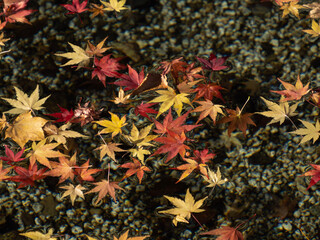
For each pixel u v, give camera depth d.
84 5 2.20
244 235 2.05
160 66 2.15
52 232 2.06
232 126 2.09
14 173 2.08
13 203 2.07
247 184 2.08
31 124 2.06
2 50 2.18
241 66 2.16
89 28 2.20
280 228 2.06
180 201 2.05
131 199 2.07
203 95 2.11
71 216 2.07
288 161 2.09
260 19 2.20
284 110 2.11
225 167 2.09
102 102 2.13
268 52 2.17
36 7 2.21
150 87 2.13
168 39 2.19
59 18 2.21
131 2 2.22
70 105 2.13
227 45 2.18
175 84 2.13
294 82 2.15
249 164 2.09
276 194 2.08
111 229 2.06
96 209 2.07
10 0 2.18
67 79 2.15
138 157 2.07
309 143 2.10
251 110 2.12
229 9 2.21
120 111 2.12
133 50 2.18
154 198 2.07
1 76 2.16
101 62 2.15
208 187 2.08
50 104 2.13
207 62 2.14
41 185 2.08
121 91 2.12
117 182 2.08
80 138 2.10
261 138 2.11
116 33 2.20
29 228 2.06
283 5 2.21
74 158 2.07
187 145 2.09
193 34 2.19
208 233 2.04
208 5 2.22
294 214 2.07
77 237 2.05
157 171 2.09
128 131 2.10
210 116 2.10
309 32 2.17
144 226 2.06
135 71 2.12
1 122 2.09
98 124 2.11
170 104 2.08
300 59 2.16
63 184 2.08
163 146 2.05
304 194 2.07
